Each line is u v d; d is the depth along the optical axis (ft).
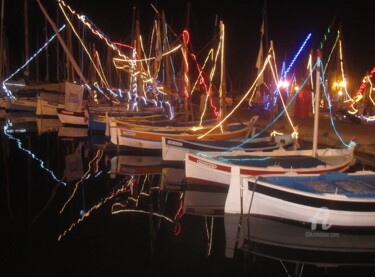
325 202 32.71
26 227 36.99
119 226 37.17
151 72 93.91
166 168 57.77
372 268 28.63
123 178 54.08
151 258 30.37
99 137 88.84
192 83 102.12
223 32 65.21
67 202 44.45
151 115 88.63
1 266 29.09
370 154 56.90
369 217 32.71
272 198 34.14
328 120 83.87
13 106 132.87
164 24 85.20
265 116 99.14
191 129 69.21
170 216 39.47
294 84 89.92
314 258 30.07
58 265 29.40
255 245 32.30
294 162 44.68
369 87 95.81
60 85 119.96
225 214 35.65
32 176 55.98
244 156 48.24
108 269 28.81
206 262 29.84
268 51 68.90
